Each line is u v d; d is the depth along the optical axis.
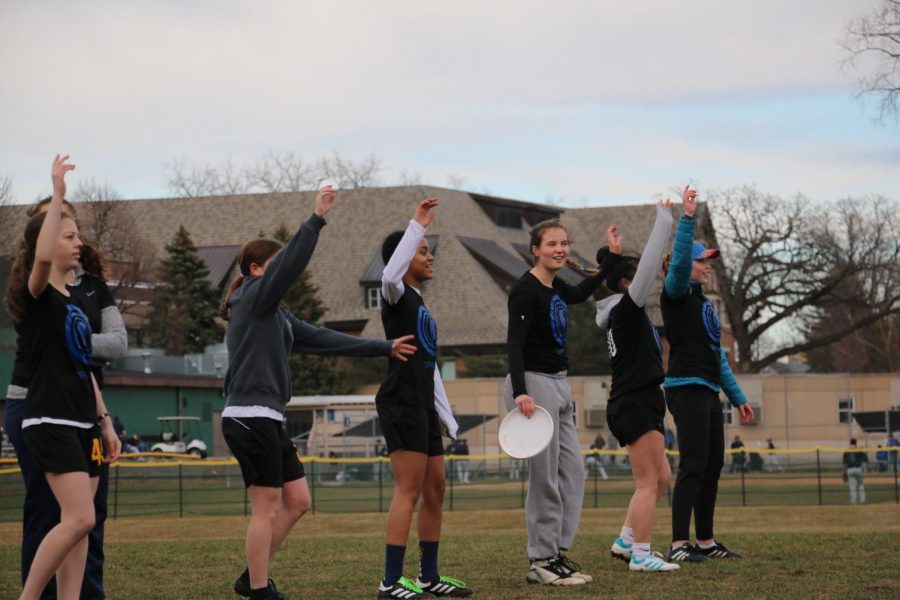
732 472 75.06
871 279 132.38
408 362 14.49
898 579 14.80
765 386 94.00
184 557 19.00
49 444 11.84
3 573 17.66
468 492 54.72
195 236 134.25
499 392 92.75
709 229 121.25
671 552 17.09
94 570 13.48
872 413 82.25
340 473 64.75
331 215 129.50
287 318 14.28
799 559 16.86
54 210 11.65
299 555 18.98
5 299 12.19
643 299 15.94
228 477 60.31
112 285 106.31
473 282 118.75
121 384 90.56
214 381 98.69
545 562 15.17
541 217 143.38
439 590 14.41
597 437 92.25
